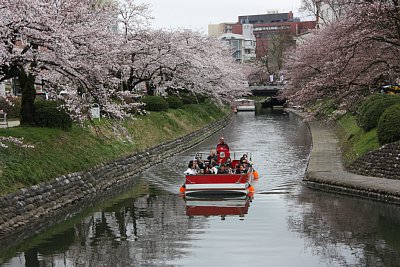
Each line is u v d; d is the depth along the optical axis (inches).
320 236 569.6
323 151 1176.2
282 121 2379.4
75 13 743.1
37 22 628.7
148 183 924.0
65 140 837.8
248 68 3705.7
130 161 1013.2
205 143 1563.7
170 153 1302.9
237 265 482.0
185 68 1551.4
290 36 3499.0
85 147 884.6
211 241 561.0
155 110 1535.4
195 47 1599.4
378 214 661.3
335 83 963.3
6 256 519.5
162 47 1374.3
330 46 943.7
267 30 5639.8
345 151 1078.4
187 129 1587.1
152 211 709.3
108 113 847.1
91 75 758.5
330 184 805.2
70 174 751.7
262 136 1710.1
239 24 5797.2
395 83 995.9
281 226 614.9
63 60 689.6
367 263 482.0
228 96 2274.9
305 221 634.2
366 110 1018.7
